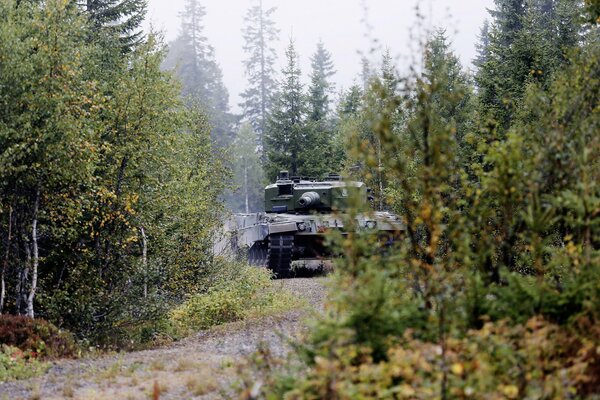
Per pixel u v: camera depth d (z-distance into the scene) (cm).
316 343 965
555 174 1096
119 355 1795
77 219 2553
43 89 2198
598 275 972
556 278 1128
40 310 2389
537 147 1102
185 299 3011
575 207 1038
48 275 2561
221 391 1158
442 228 1016
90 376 1513
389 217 2664
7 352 1688
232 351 1686
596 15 1845
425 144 1047
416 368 861
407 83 1089
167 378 1434
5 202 2269
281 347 1580
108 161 2631
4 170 2067
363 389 833
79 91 2436
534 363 855
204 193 3791
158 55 2694
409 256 1095
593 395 839
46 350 1788
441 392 800
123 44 3697
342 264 996
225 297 2477
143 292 2534
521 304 987
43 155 2191
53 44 2262
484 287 1034
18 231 2369
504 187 1069
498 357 885
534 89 1265
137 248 2975
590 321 942
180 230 3155
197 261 3300
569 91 1190
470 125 2973
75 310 2255
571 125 1159
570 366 918
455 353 880
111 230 2623
